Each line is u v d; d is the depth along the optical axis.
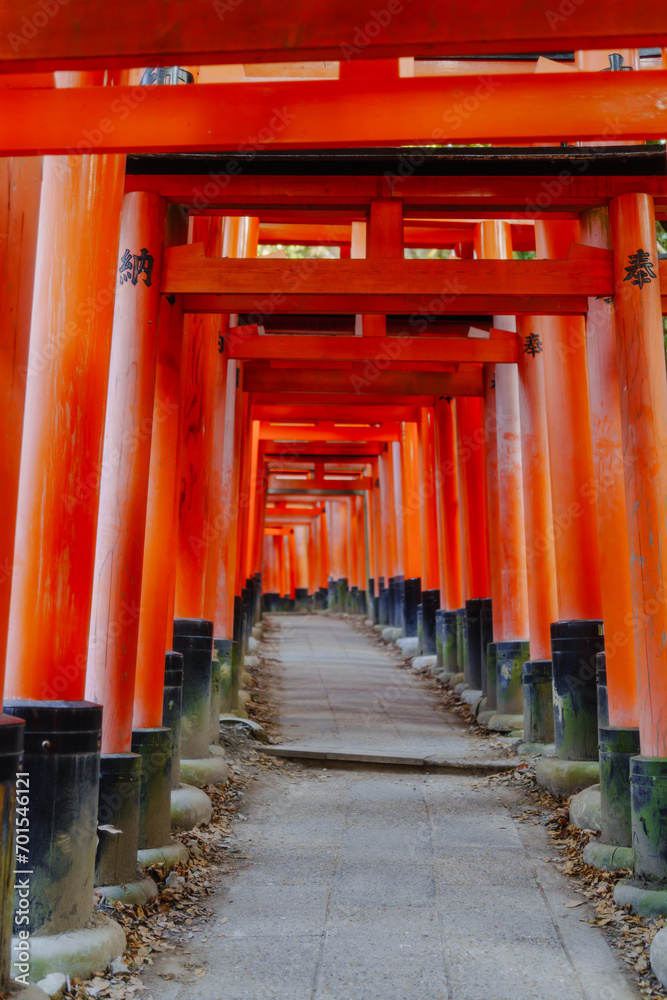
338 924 6.52
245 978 5.66
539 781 10.04
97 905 6.20
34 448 5.99
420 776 11.02
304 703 15.93
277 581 41.53
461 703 15.77
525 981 5.65
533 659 11.95
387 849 8.21
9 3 4.66
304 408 21.14
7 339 4.77
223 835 8.51
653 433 7.48
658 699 7.02
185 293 8.34
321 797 9.98
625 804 7.64
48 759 5.61
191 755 10.06
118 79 6.86
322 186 8.57
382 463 26.94
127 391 7.88
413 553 23.89
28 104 5.88
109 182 6.37
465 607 16.83
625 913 6.58
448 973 5.75
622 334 7.88
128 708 7.14
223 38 4.57
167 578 8.39
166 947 6.10
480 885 7.32
